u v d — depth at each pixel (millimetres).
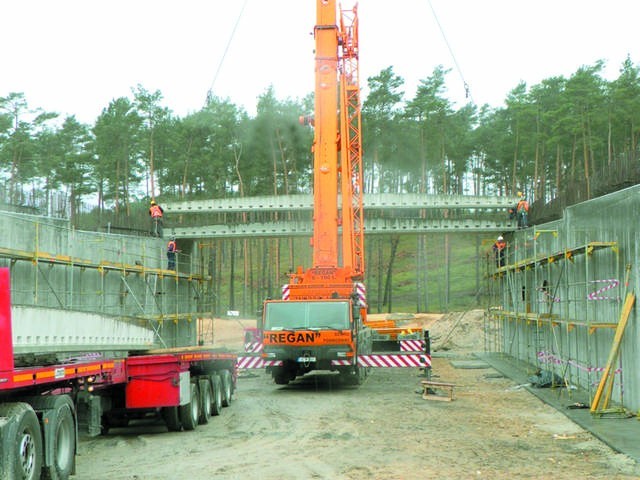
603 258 15859
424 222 36562
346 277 21047
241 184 58875
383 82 53656
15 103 49625
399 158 57656
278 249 56812
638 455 10172
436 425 13578
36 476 7809
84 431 10648
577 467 9594
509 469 9523
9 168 51000
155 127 56156
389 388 20516
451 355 33000
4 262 18625
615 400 15273
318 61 21859
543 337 22766
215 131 56062
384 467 9742
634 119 49281
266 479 9094
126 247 28062
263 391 20422
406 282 69688
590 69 52969
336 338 19547
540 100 55531
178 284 32594
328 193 21359
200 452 11195
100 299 24531
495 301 37844
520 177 64500
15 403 7777
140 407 12602
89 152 54188
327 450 11109
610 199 15242
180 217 46750
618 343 13977
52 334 9906
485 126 59000
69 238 23234
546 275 22750
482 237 63219
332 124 21578
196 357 13938
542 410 15391
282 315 20016
